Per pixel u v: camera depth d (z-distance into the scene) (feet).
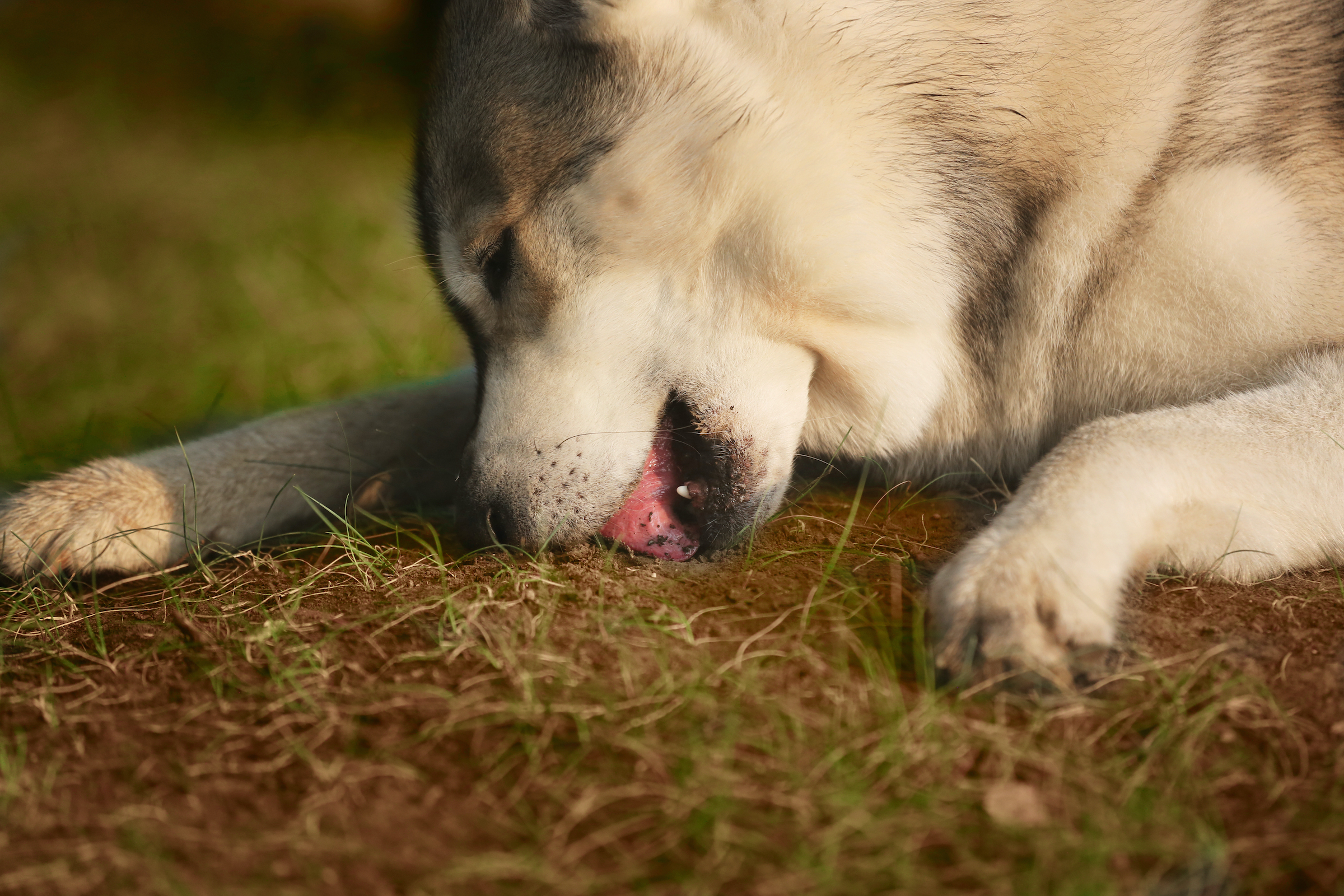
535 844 3.47
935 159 4.03
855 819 3.48
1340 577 3.88
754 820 3.49
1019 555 3.70
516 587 3.91
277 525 4.23
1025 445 4.21
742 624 3.81
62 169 10.57
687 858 3.45
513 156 4.05
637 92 4.00
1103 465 3.80
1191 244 3.99
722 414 4.05
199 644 3.83
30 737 3.66
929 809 3.49
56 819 3.52
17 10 14.24
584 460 4.04
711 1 3.99
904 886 3.42
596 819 3.50
